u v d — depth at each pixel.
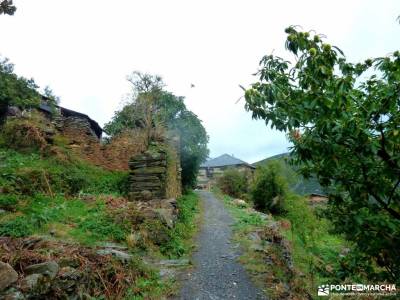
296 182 17.11
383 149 2.58
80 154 14.36
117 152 15.33
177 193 14.60
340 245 10.86
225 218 11.91
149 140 15.20
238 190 23.50
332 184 3.04
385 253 2.86
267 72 3.05
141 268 5.52
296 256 9.08
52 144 13.35
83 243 6.06
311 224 9.93
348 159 2.72
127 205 8.65
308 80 2.66
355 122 2.37
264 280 5.68
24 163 10.86
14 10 10.71
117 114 20.45
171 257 6.85
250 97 2.72
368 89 2.93
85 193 10.59
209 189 26.83
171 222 8.36
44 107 18.45
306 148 2.72
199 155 20.64
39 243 5.22
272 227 10.20
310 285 6.36
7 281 3.50
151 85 17.20
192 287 5.29
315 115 2.62
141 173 11.07
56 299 3.70
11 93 13.62
